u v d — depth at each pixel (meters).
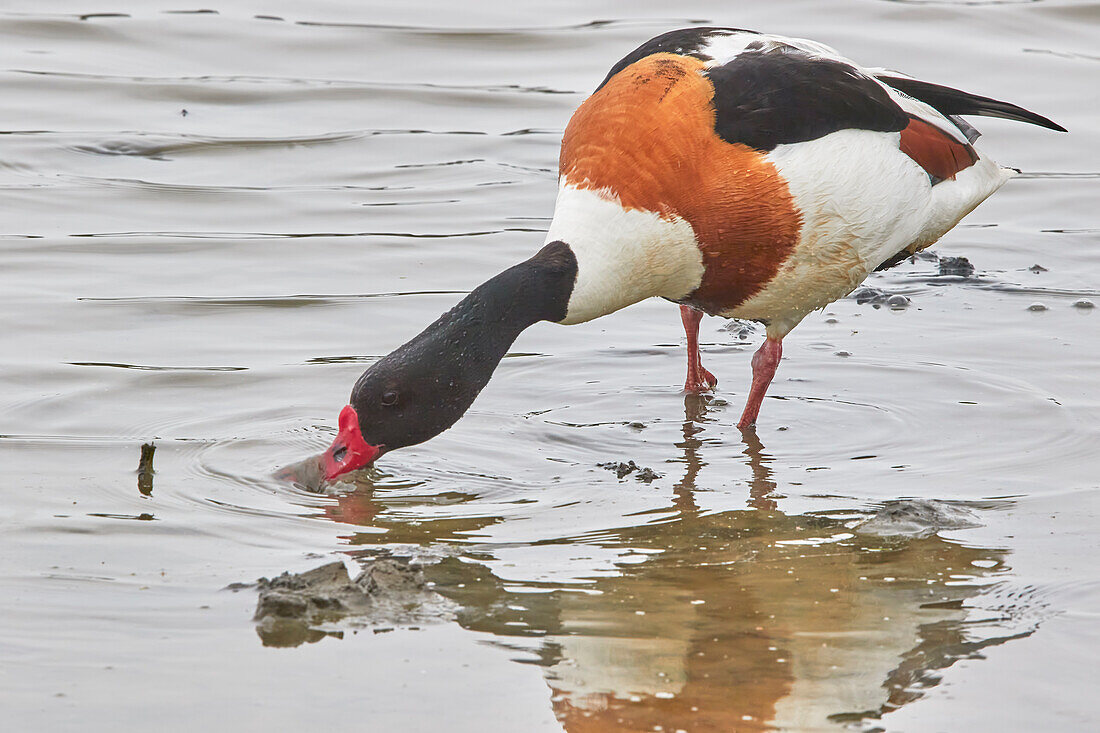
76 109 18.34
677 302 10.88
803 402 11.54
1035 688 7.05
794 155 10.03
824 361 12.34
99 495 9.33
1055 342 12.59
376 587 8.00
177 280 13.55
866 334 12.95
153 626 7.54
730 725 6.72
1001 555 8.66
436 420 9.88
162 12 22.00
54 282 13.31
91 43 20.67
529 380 11.93
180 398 11.09
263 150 17.41
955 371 11.98
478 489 9.83
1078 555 8.64
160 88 19.09
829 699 6.95
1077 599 8.05
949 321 13.21
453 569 8.43
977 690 7.04
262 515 9.18
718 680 7.13
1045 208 16.36
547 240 10.23
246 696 6.86
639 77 10.21
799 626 7.73
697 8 22.41
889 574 8.41
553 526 9.20
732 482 10.02
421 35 21.39
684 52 10.55
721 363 12.49
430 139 17.97
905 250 11.34
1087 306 13.52
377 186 16.47
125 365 11.60
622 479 10.07
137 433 10.40
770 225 10.07
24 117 17.94
